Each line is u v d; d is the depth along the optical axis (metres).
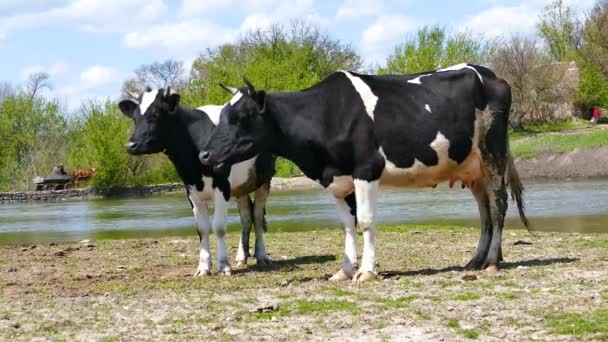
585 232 20.50
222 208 12.66
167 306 9.64
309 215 30.56
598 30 76.94
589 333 7.39
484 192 11.70
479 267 11.71
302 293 10.19
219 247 12.77
